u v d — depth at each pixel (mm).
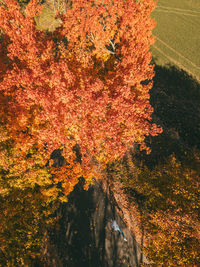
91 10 16703
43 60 13055
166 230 10375
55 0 23953
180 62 30594
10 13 13930
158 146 21812
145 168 17781
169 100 25766
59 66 10977
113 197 17422
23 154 10500
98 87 10359
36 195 12023
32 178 11000
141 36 16812
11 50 12641
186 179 12867
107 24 16656
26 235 11359
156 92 26375
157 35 35781
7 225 10211
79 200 16703
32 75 10945
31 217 12055
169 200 11570
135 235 15141
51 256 13617
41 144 11117
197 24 39156
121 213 16422
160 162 20172
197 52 32188
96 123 10312
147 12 17641
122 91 10461
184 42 34344
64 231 14906
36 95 9250
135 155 20672
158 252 10703
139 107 11094
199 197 10883
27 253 11148
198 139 22281
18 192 11055
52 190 12336
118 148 10836
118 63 15539
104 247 14484
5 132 9555
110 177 18375
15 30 13852
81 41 16750
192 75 28953
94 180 18078
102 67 17875
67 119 10219
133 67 13391
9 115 11125
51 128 10406
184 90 27156
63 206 16125
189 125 23484
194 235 9305
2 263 9977
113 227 15258
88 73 15289
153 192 14391
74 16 16734
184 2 44062
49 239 14344
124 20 16000
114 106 10438
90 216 15938
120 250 14438
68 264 13484
